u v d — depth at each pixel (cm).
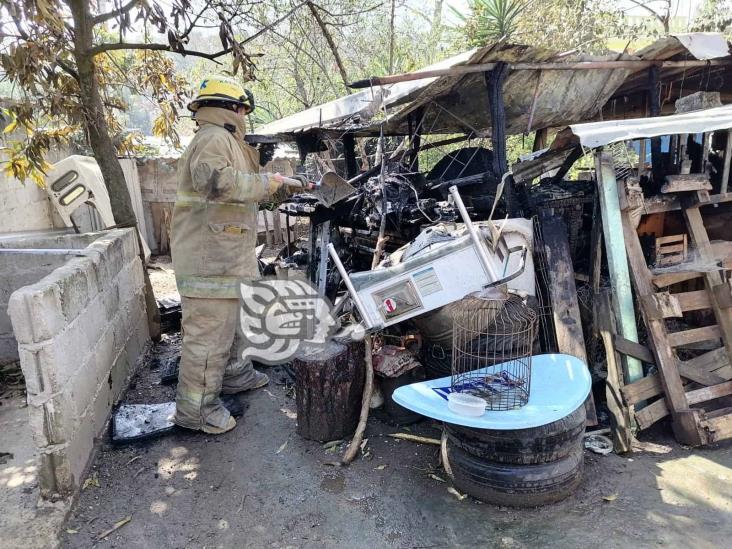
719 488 265
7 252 410
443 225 364
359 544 243
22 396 406
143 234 934
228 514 266
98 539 250
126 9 381
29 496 277
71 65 452
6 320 451
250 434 341
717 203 382
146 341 476
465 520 255
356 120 532
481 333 305
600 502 261
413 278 328
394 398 279
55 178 647
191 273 320
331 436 327
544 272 357
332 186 350
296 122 586
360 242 497
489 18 771
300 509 268
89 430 308
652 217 397
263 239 968
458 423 249
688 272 329
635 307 355
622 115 611
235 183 292
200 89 316
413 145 580
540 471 259
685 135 343
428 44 1007
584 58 405
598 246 349
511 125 516
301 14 666
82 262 322
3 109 513
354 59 962
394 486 283
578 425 268
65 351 274
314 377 318
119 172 466
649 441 311
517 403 270
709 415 309
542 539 239
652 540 234
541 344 358
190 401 335
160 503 276
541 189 400
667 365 309
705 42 416
